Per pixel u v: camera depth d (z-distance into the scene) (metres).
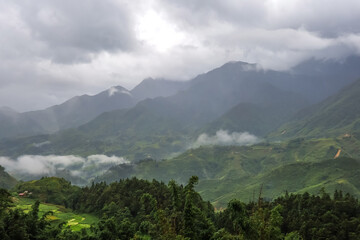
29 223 59.16
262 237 32.44
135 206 110.31
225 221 89.88
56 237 64.25
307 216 89.50
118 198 122.38
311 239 81.62
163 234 38.12
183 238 36.44
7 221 54.88
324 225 82.62
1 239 50.88
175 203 42.78
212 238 40.41
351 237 75.31
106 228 72.56
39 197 164.25
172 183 43.97
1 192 56.22
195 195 41.91
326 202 94.50
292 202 105.25
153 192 117.06
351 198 99.00
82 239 69.69
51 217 114.19
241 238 32.81
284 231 91.62
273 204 110.12
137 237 63.34
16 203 138.62
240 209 33.75
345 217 84.75
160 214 40.78
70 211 134.88
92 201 134.50
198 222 42.59
